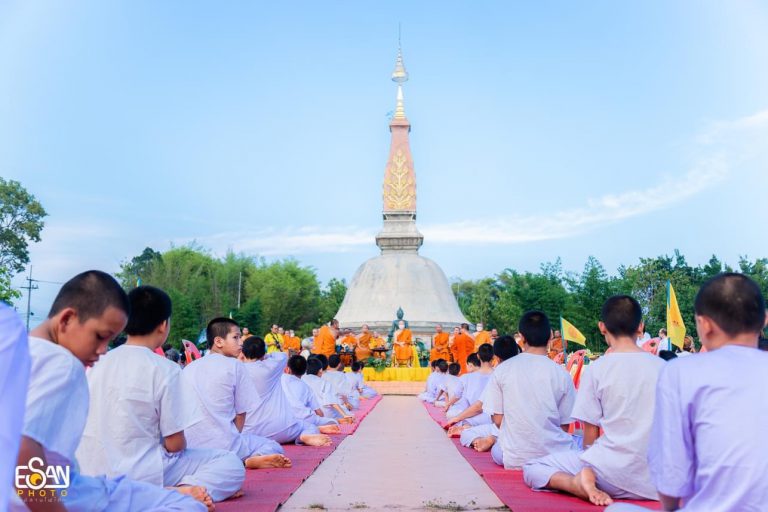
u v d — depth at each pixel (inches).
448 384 778.2
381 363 1327.5
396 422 697.0
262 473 355.3
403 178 1891.0
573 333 662.5
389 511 273.6
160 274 2669.8
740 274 172.9
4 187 1801.2
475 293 3521.2
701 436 158.6
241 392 344.2
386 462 410.6
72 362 161.5
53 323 174.2
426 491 314.5
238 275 2827.3
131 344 246.2
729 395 156.8
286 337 1300.4
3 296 1371.8
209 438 331.3
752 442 152.7
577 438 371.9
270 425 462.0
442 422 674.2
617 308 273.9
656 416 167.5
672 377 165.3
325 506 281.6
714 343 171.8
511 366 362.3
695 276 1972.2
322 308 2945.4
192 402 250.5
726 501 153.3
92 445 231.9
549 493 299.1
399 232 1879.9
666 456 163.5
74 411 160.9
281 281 2778.1
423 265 1855.3
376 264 1860.2
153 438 242.7
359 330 1763.0
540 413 352.2
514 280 2114.9
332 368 756.0
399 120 1904.5
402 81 1918.1
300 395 542.0
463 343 1196.5
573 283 1882.4
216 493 273.0
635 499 267.7
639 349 273.9
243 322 2434.8
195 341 2169.0
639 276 1772.9
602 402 270.5
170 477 261.0
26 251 1859.0
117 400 234.4
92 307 173.0
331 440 520.7
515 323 2399.1
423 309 1790.1
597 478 271.4
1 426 120.6
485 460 410.0
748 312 166.9
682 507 167.8
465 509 276.7
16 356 124.3
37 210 1838.1
